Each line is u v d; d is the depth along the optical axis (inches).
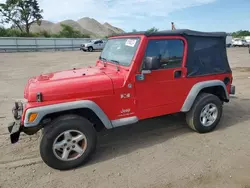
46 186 112.2
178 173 120.7
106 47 173.0
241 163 129.0
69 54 967.6
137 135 167.6
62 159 121.7
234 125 182.4
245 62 638.5
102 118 127.5
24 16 1813.5
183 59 150.1
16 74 449.1
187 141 156.3
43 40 1173.1
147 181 114.7
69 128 119.7
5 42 1053.2
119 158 136.3
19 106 124.2
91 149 128.3
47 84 119.8
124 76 134.1
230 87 180.1
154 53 137.9
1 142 156.6
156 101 145.2
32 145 152.6
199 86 157.2
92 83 124.9
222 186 110.3
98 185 112.3
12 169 126.1
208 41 159.9
